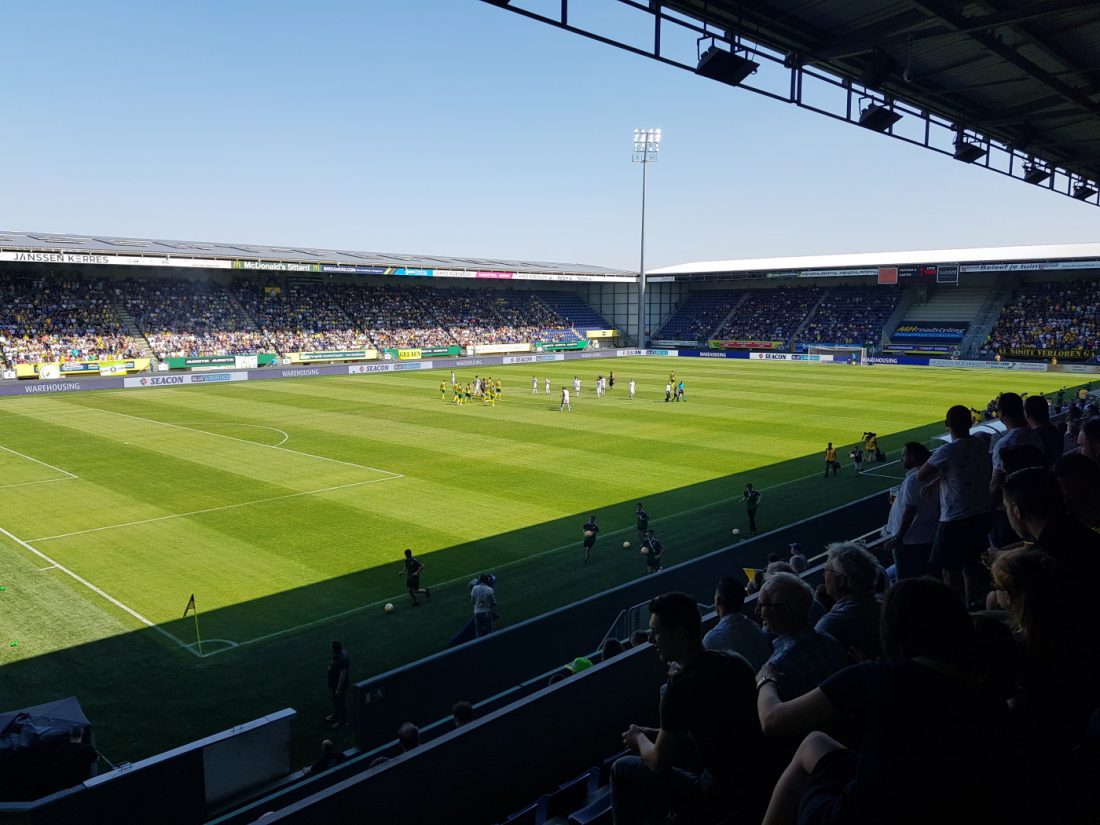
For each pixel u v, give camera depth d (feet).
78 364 211.61
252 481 100.63
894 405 171.83
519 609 60.39
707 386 211.20
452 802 21.03
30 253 199.72
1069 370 244.83
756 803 12.61
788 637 14.19
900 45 52.85
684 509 88.07
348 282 308.19
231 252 264.11
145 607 60.54
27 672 50.31
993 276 299.79
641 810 14.78
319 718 45.19
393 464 110.93
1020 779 9.90
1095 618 12.16
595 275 333.62
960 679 9.52
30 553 72.90
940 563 25.26
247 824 29.32
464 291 338.95
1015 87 62.90
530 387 210.59
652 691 25.94
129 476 103.09
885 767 9.37
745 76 48.73
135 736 43.14
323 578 66.64
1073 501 15.69
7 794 31.40
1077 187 95.66
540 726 22.90
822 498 92.63
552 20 39.91
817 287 340.59
